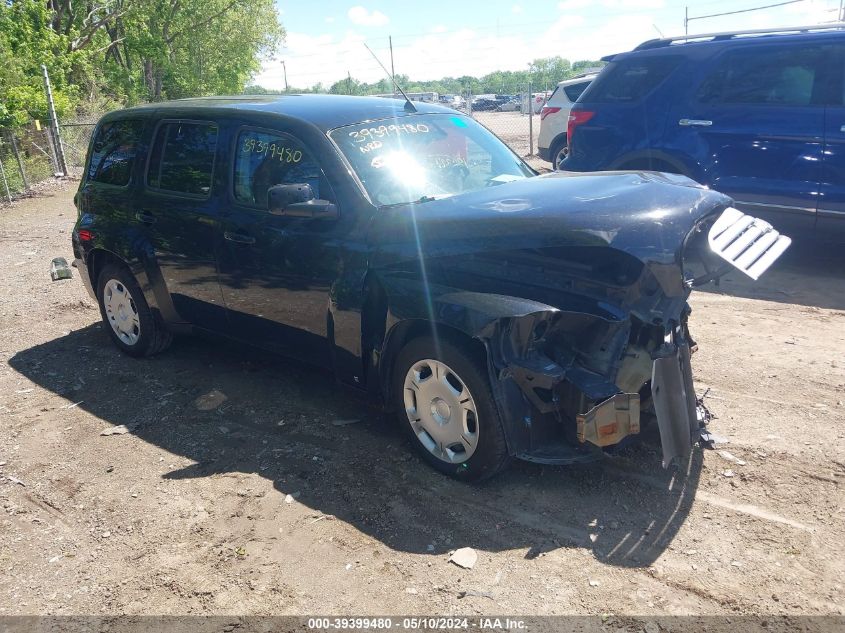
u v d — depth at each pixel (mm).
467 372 3393
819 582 2867
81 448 4297
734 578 2912
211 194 4711
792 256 7719
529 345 3303
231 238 4512
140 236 5184
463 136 4777
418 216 3730
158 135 5203
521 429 3330
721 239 3361
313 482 3775
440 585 2967
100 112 26703
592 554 3104
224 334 4961
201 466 4012
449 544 3221
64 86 24266
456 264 3562
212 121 4812
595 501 3479
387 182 4086
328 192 4070
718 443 3926
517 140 21312
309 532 3361
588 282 3309
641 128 7492
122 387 5145
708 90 7105
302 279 4168
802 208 6621
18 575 3188
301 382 5070
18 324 6707
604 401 3127
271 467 3951
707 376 4797
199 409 4715
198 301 4945
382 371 3914
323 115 4363
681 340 3424
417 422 3814
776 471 3641
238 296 4633
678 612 2748
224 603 2934
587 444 3352
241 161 4562
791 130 6570
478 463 3486
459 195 3996
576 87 13578
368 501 3574
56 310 7102
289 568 3123
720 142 6996
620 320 3227
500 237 3396
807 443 3885
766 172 6785
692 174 7199
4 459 4215
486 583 2959
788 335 5469
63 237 10969
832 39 6418
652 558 3062
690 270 3891
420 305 3508
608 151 7773
